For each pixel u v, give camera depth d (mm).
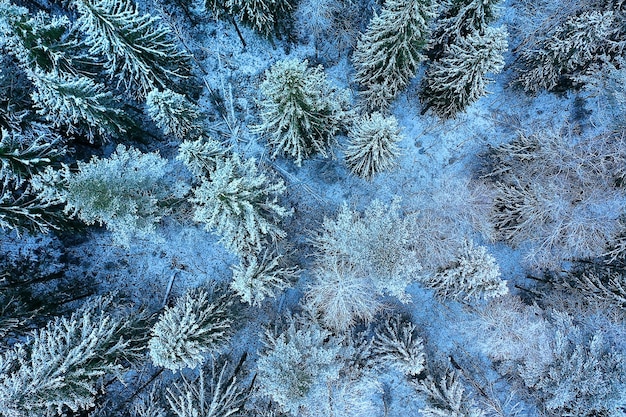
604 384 15898
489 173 18344
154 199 15562
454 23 14719
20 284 17781
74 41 14508
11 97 15117
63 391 13383
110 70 15055
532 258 17875
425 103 18422
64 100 13453
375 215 16453
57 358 13469
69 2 18062
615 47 16078
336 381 16812
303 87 12539
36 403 12891
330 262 16797
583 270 17828
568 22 15422
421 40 13867
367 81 16578
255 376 18047
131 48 13992
